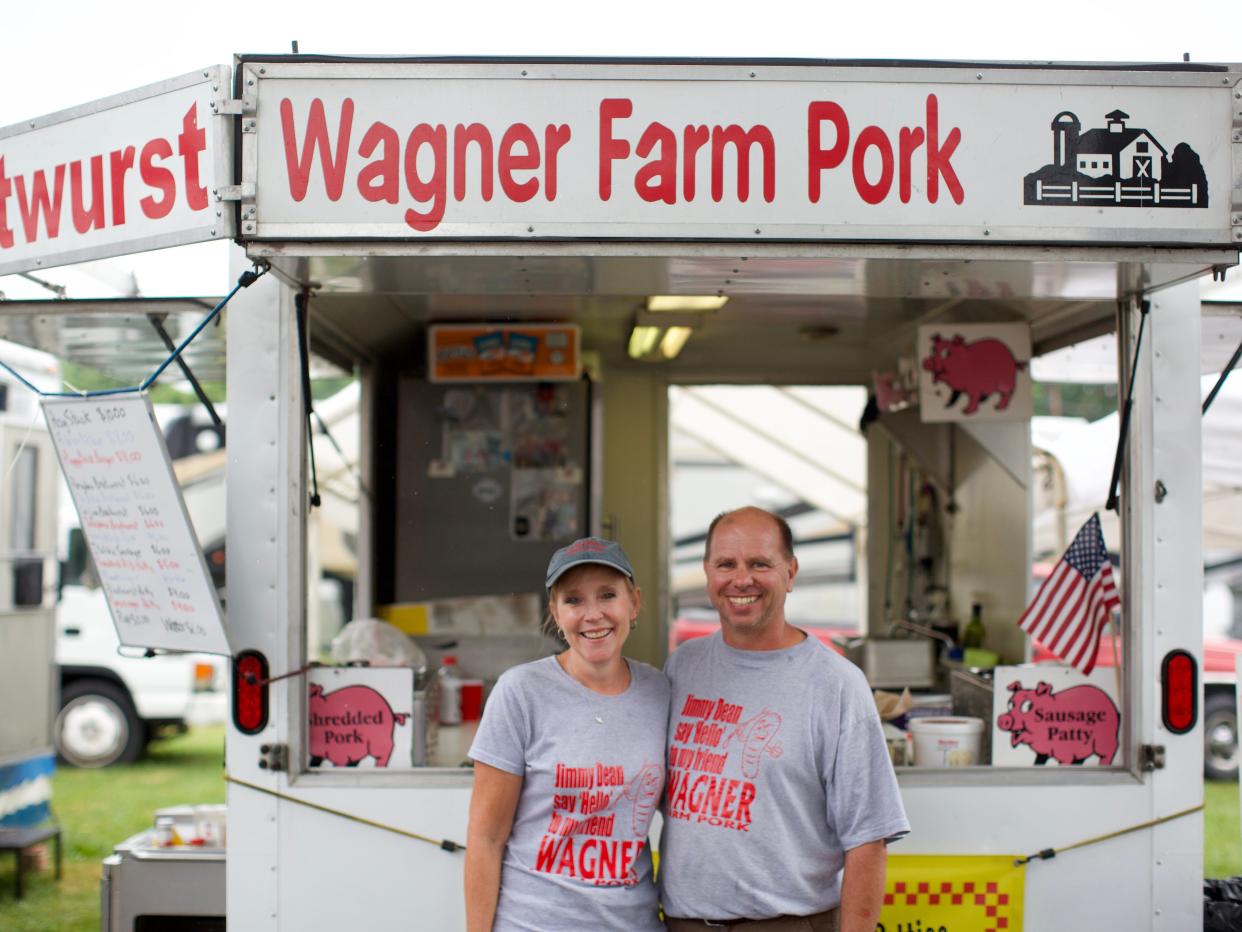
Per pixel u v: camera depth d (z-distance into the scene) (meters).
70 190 2.73
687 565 14.19
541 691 2.47
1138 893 3.17
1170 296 3.19
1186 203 2.59
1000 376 4.18
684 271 2.83
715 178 2.58
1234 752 9.11
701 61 2.57
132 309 3.55
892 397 5.30
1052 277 2.89
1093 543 3.29
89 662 9.52
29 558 6.65
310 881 3.09
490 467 4.93
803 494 9.49
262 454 3.10
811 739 2.45
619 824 2.44
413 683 3.20
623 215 2.57
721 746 2.48
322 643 12.07
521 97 2.57
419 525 4.92
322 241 2.57
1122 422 3.20
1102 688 3.28
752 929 2.44
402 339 5.22
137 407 2.75
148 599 3.02
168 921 3.77
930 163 2.58
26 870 6.57
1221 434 6.52
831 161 2.58
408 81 2.56
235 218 2.57
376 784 3.09
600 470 4.94
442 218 2.56
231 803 3.09
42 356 7.00
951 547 5.37
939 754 3.34
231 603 3.09
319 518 8.85
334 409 6.93
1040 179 2.58
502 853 2.48
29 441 6.69
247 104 2.54
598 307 4.61
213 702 9.55
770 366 5.82
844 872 2.45
